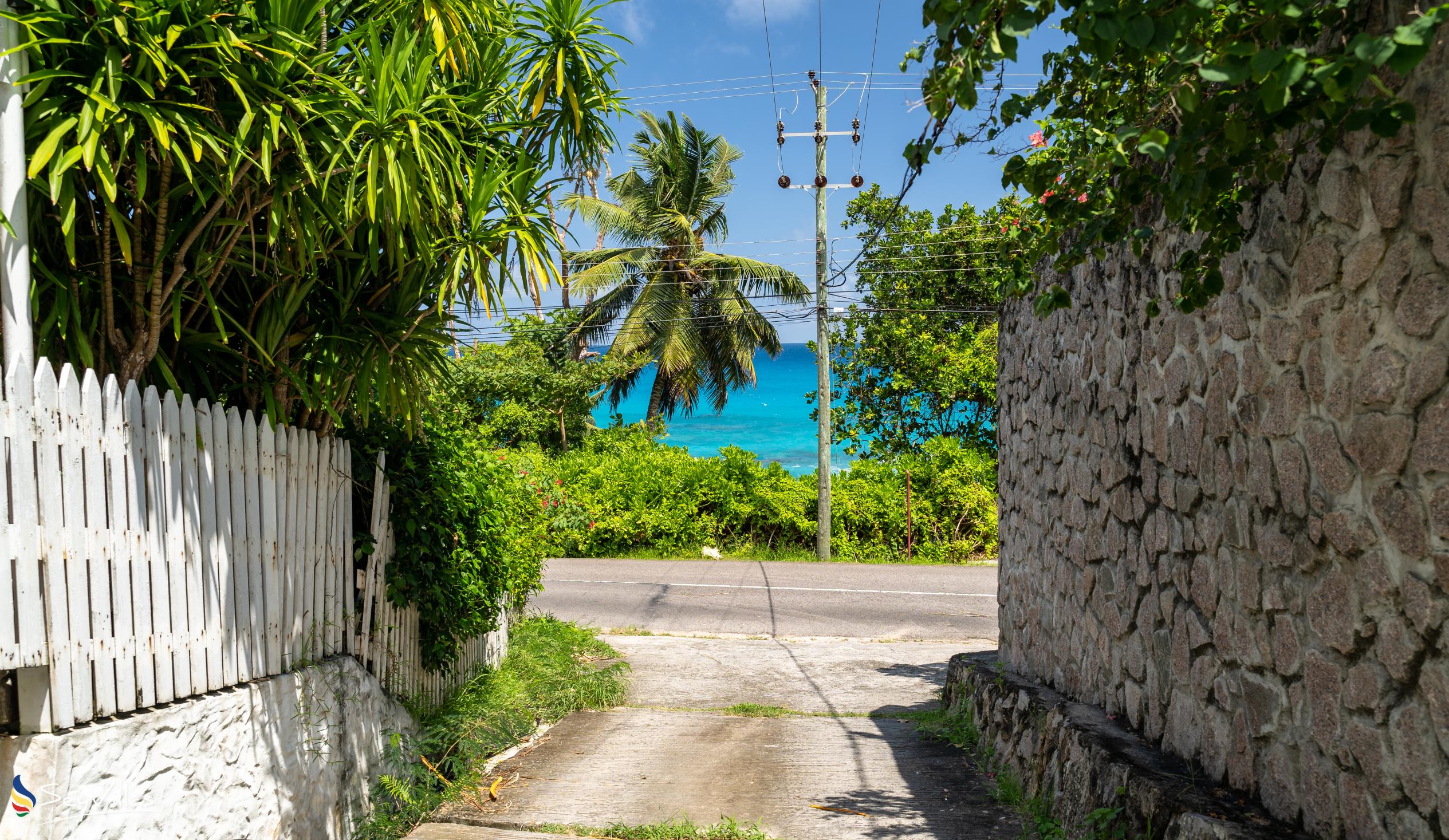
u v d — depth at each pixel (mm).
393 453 5285
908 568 16703
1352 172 2711
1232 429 3461
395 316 4410
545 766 5742
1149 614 4219
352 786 4445
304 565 4207
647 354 25844
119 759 2885
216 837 3352
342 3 3916
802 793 5168
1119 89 3377
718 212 26391
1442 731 2387
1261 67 2061
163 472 3215
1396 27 2365
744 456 19953
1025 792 4984
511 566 7078
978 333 22328
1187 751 3828
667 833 4465
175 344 3795
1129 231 3582
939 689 8328
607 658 9422
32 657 2627
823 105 17938
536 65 4566
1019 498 6469
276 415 4070
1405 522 2508
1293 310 3039
